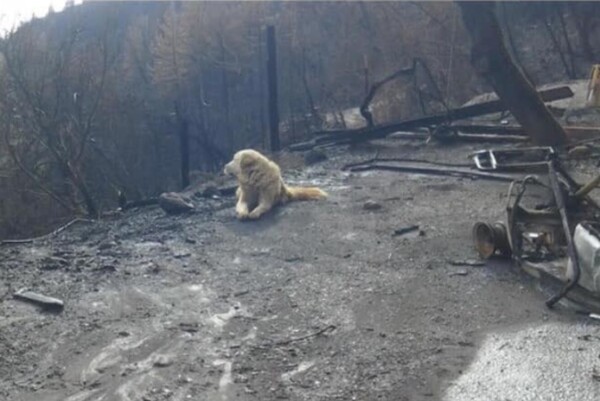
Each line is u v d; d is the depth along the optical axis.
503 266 7.19
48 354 5.96
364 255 7.70
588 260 6.23
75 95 19.61
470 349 5.86
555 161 7.31
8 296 6.91
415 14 26.28
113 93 25.05
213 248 8.09
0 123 19.45
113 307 6.67
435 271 7.18
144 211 10.04
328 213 9.12
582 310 6.29
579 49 26.05
